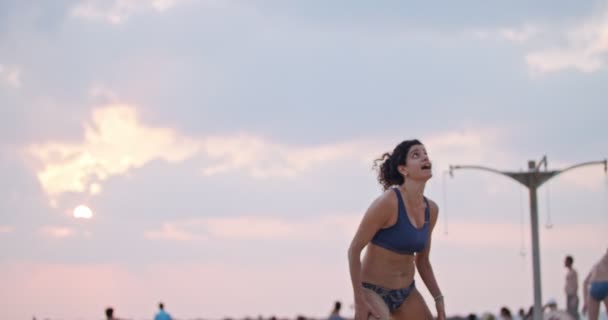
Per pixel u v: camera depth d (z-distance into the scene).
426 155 9.56
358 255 9.52
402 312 9.80
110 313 26.25
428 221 9.70
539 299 32.59
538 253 33.22
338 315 29.36
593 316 14.91
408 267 9.79
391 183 9.73
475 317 29.53
